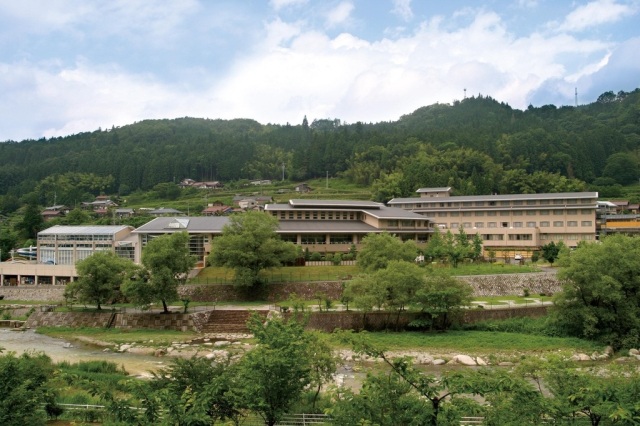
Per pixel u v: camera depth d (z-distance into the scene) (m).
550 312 55.75
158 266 60.88
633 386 19.17
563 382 21.00
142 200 188.62
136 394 19.86
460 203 112.06
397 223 92.56
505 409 19.20
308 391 27.64
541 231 102.94
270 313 59.34
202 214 147.25
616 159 176.75
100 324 62.31
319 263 81.44
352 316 57.50
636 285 52.91
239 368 21.33
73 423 24.16
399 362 19.52
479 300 65.12
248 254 66.19
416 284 55.88
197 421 18.23
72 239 87.69
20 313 72.00
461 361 46.44
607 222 112.75
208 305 66.12
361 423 17.61
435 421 18.16
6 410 19.88
